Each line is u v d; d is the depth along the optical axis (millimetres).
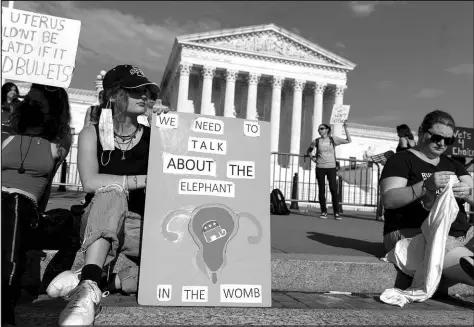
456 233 4234
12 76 3516
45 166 3246
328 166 10859
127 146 3598
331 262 4160
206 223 3381
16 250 2775
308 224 8719
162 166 3434
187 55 51594
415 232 4285
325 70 56500
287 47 55375
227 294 3256
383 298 3789
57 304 3164
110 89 3467
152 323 2738
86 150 3424
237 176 3578
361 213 14984
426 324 3115
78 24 3676
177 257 3258
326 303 3668
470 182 4590
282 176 18781
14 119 3258
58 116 3400
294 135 54375
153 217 3309
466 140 10531
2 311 2586
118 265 3783
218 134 3637
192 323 2795
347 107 11984
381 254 4922
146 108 3572
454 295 4273
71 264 3617
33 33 3574
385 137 61281
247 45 53969
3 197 2914
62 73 3578
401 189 4168
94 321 2711
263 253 3430
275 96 54562
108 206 3100
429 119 4398
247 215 3490
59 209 3492
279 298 3768
